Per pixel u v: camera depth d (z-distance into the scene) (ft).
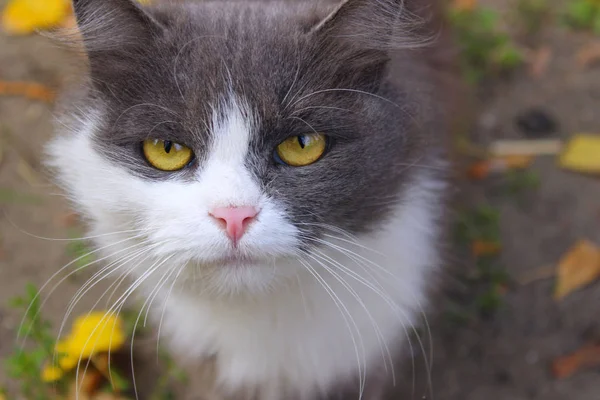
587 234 1.82
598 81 2.07
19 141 1.92
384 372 1.53
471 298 1.73
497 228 1.81
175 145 1.23
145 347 1.62
